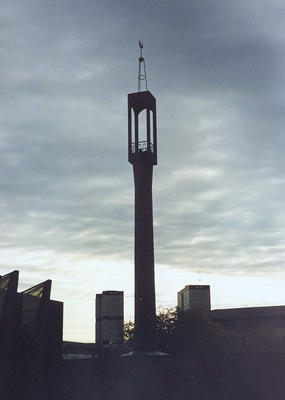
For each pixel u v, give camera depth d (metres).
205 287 159.00
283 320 101.31
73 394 46.91
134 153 62.56
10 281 37.25
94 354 76.38
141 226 60.50
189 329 69.94
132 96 63.88
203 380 43.81
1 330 36.53
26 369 41.38
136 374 45.81
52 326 48.72
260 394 42.00
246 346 64.19
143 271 59.12
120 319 173.00
